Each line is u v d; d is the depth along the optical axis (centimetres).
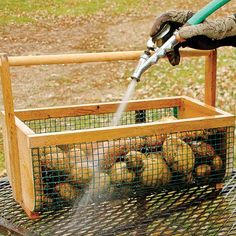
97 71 509
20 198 156
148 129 151
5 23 736
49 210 151
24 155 148
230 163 164
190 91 405
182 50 168
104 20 744
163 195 168
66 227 154
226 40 152
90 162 151
